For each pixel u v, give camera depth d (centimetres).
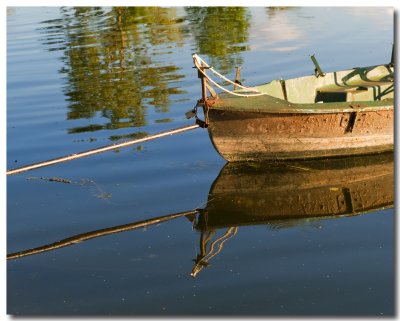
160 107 1591
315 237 932
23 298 795
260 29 2598
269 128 1203
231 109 1155
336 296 765
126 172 1216
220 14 2977
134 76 1919
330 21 2725
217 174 1199
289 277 816
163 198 1098
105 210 1058
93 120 1520
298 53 2147
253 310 743
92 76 1947
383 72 1553
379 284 788
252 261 866
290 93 1419
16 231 993
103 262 886
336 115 1212
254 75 1853
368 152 1298
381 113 1238
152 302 774
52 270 866
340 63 1998
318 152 1262
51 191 1142
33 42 2492
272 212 1036
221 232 969
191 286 807
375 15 2834
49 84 1875
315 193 1109
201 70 1150
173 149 1334
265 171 1215
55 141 1388
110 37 2528
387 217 991
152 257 895
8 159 1297
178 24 2755
